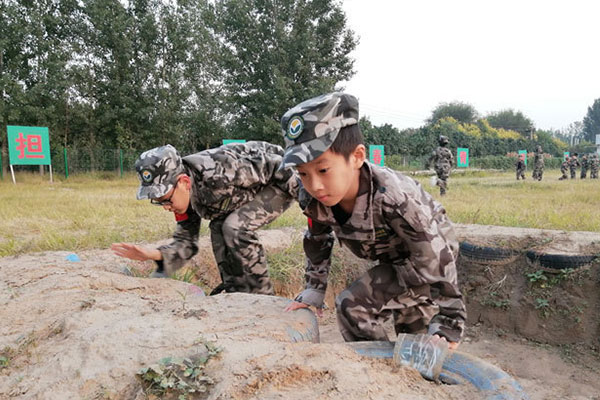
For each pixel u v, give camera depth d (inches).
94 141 961.5
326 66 1078.4
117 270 138.8
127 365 67.3
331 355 66.8
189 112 1045.2
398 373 64.7
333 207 77.4
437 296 74.5
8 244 182.1
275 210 134.3
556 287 153.6
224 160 124.8
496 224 231.9
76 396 62.8
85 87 928.3
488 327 164.9
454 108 3056.1
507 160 1529.3
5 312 96.3
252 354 67.2
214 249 137.9
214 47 1046.4
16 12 856.9
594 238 168.7
